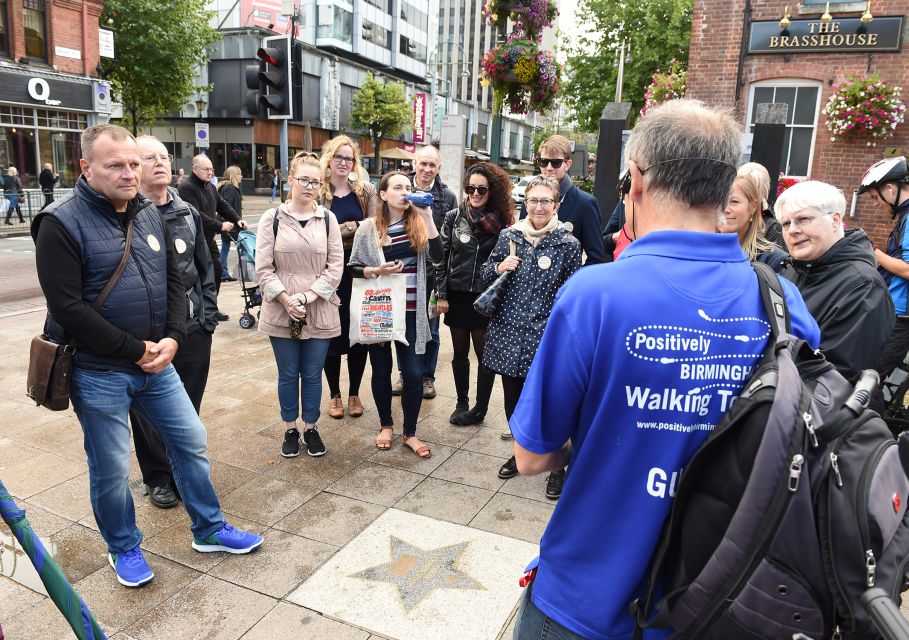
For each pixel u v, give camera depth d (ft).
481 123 209.15
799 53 33.68
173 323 8.94
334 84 130.72
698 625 3.54
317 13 128.26
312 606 8.34
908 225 12.37
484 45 279.69
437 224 15.89
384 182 12.34
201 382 11.11
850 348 7.16
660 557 3.81
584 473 4.10
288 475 11.96
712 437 3.57
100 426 8.27
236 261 38.75
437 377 18.25
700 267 3.92
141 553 8.94
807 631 3.36
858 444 3.49
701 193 3.95
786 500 3.31
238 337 21.86
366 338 12.41
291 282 12.05
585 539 4.14
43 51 62.64
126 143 7.97
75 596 6.01
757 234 9.23
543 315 11.69
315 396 12.61
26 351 19.27
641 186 4.25
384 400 13.14
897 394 13.29
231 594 8.55
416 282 12.63
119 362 8.32
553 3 21.61
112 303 8.18
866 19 30.91
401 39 155.84
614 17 70.54
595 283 3.95
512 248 11.87
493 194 13.73
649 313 3.83
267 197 109.91
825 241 7.64
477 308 11.77
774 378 3.57
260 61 25.61
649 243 4.00
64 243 7.73
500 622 8.13
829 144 33.86
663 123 4.02
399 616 8.18
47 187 60.08
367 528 10.23
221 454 12.78
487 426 14.66
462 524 10.43
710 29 35.22
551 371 4.07
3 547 8.70
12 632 7.75
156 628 7.88
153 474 10.84
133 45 74.02
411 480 11.90
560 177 13.51
